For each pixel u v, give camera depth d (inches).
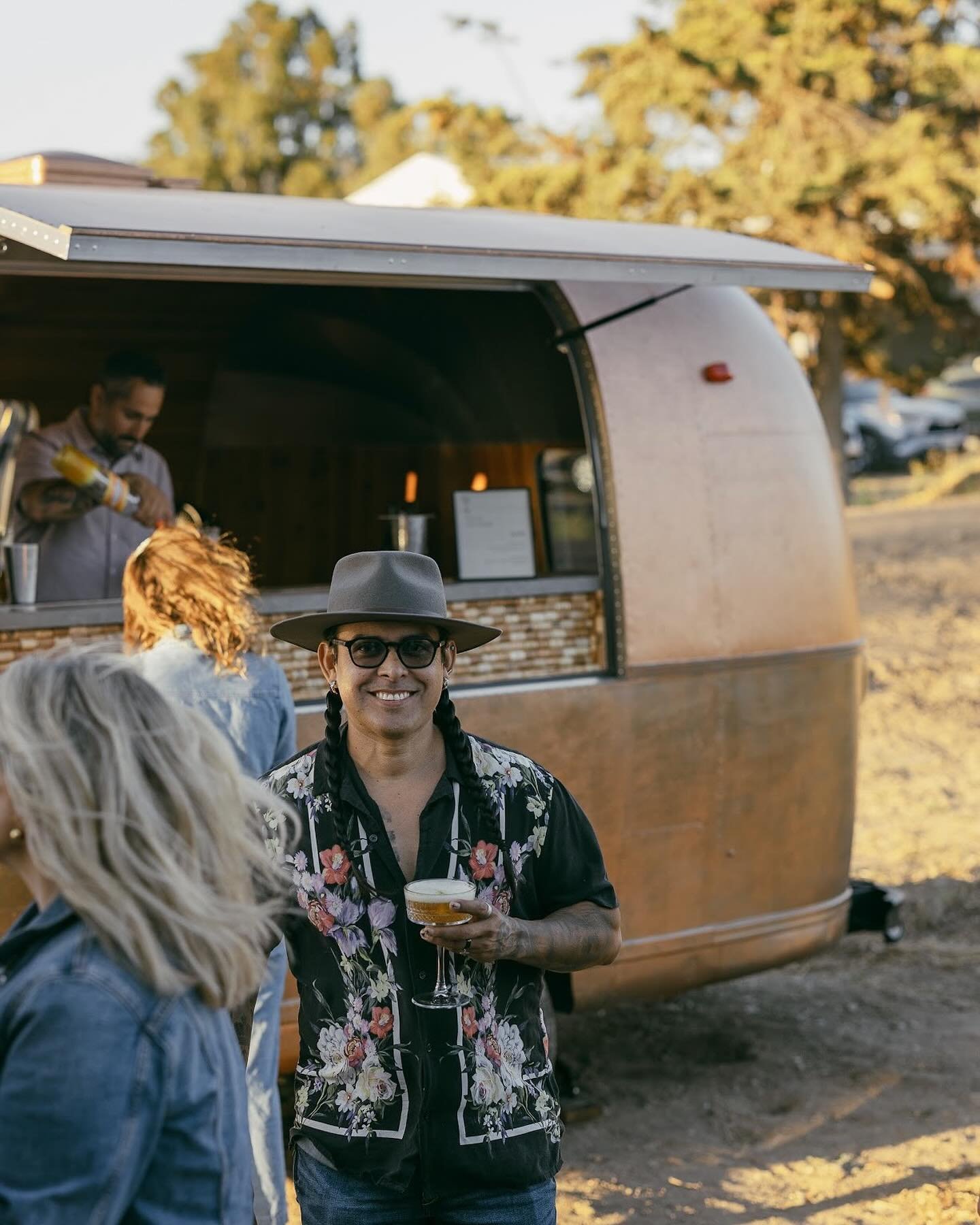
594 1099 194.2
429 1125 96.0
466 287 187.6
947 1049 211.2
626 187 638.5
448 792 100.4
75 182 206.2
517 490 217.5
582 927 100.5
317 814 99.7
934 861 295.9
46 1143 62.7
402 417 288.2
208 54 1658.5
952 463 927.7
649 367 190.4
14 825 68.7
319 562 307.3
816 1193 166.7
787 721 197.2
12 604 166.6
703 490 190.5
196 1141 66.9
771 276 174.2
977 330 721.0
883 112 661.3
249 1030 105.8
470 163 684.7
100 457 212.2
